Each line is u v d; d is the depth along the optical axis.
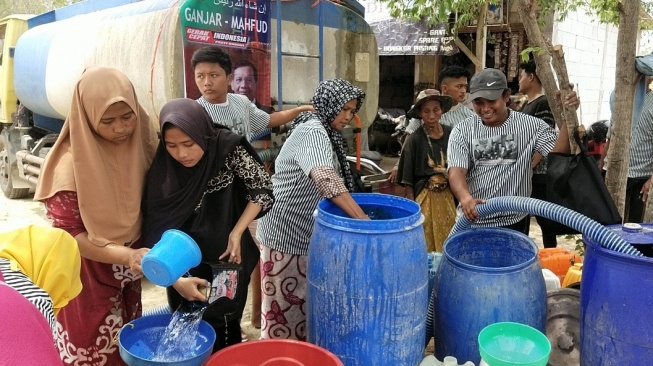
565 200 2.72
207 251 2.02
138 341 1.84
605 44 10.25
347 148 4.80
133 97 1.88
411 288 1.93
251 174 2.06
